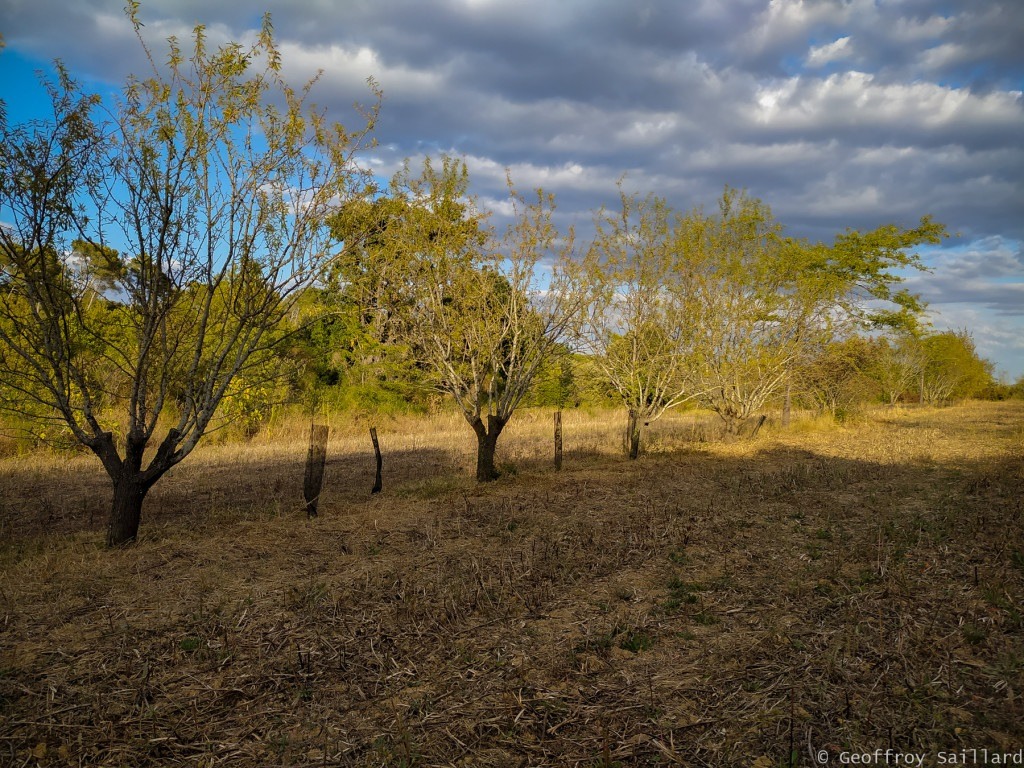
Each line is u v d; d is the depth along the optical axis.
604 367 15.53
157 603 5.50
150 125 7.05
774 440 18.30
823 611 5.22
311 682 4.18
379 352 20.20
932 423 27.27
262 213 7.47
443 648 4.63
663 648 4.64
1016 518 8.03
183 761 3.38
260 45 7.19
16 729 3.62
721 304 17.50
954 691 3.94
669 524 7.99
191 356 8.32
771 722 3.65
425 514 8.80
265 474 12.35
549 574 6.16
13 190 6.59
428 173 10.64
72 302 7.32
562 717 3.76
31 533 8.09
